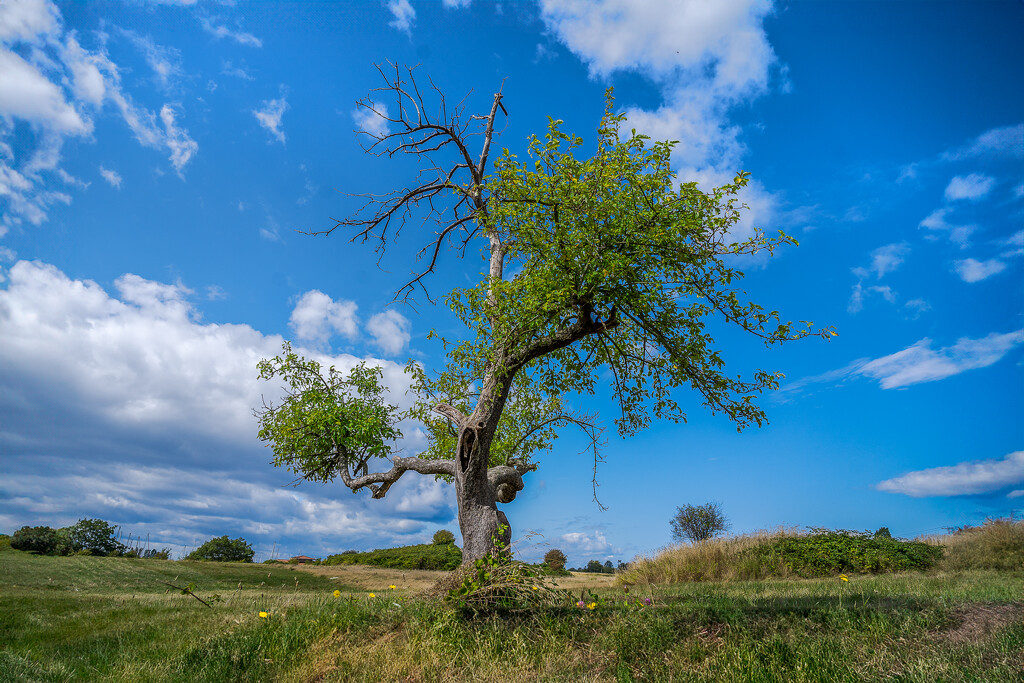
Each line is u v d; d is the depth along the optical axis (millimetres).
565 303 6660
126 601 10391
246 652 5098
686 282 6930
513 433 8992
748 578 13289
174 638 6254
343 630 5703
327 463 9336
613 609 5918
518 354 7027
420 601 6402
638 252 6195
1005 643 3832
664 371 7348
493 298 7195
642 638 4793
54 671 4949
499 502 8578
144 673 4832
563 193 6086
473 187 8523
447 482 8609
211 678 4523
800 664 3775
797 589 8703
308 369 9555
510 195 6504
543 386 8242
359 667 4574
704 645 4512
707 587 10211
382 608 6348
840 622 4680
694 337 7277
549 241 6402
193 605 9344
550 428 8883
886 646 4066
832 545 14469
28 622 7980
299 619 6109
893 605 5289
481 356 7562
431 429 8953
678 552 15117
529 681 4117
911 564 13305
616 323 6863
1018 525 13266
